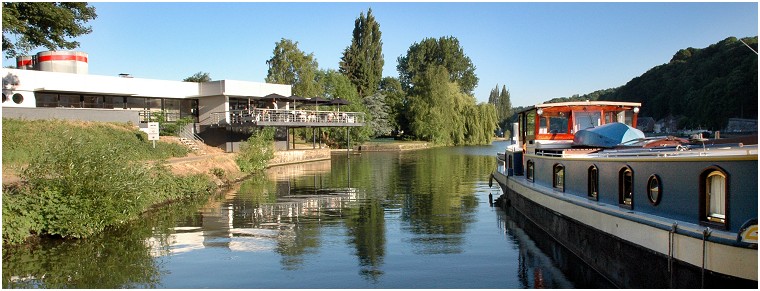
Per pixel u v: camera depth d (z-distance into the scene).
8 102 33.69
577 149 14.10
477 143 82.25
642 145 12.24
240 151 37.00
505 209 18.95
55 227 13.40
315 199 21.73
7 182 16.06
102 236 14.08
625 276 9.77
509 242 13.68
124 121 33.59
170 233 14.68
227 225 15.98
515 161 19.58
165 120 40.09
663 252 8.62
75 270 11.05
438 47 116.75
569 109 17.09
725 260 7.41
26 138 24.27
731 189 7.55
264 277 10.68
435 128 75.31
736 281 7.31
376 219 17.06
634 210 10.05
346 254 12.52
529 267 11.34
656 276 8.82
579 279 10.46
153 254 12.42
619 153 10.96
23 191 13.91
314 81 67.62
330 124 44.34
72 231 13.46
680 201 8.69
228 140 40.75
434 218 17.19
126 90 39.00
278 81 63.38
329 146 65.38
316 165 40.81
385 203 20.59
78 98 38.12
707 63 67.56
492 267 11.38
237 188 25.64
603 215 10.63
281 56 64.50
